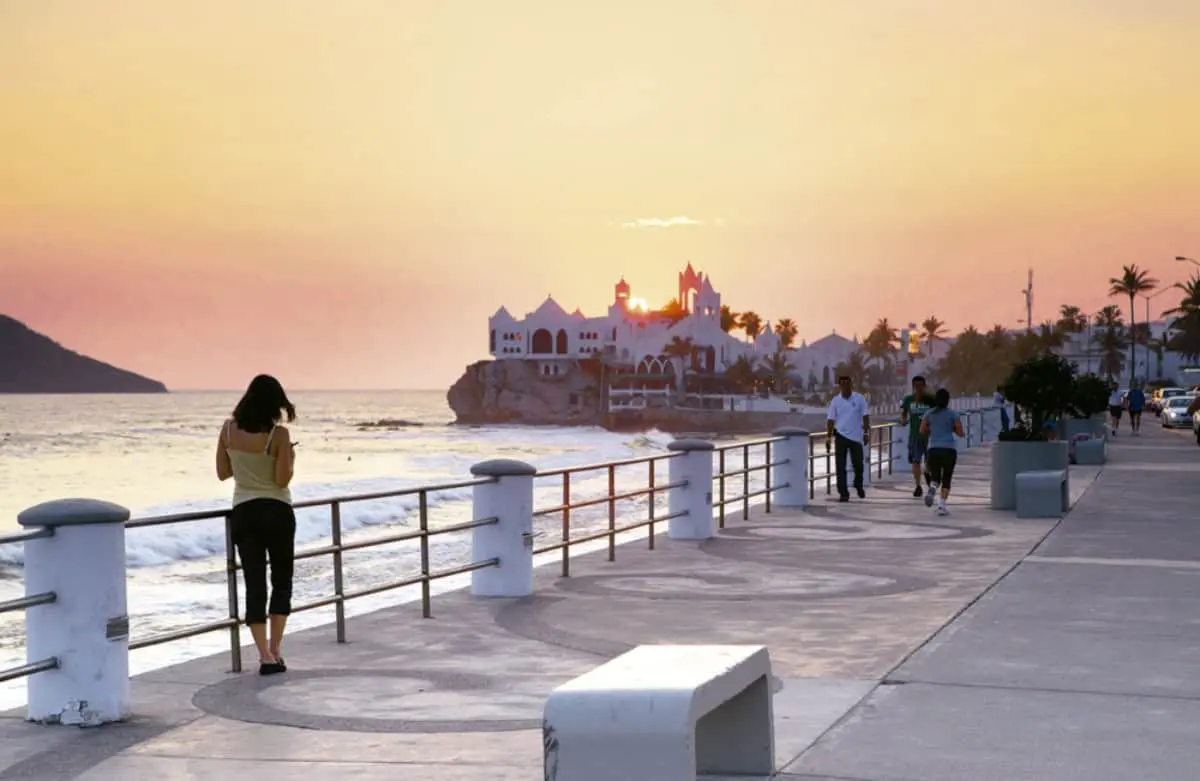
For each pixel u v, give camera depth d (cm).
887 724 739
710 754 643
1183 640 996
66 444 14050
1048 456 2169
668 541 1775
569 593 1305
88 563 784
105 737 751
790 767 652
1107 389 5775
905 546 1673
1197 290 16462
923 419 2244
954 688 834
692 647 635
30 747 732
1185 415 6488
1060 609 1149
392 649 1018
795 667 909
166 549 2542
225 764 691
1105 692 820
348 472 8756
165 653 1287
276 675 921
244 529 922
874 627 1073
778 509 2269
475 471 1288
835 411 2430
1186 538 1717
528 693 859
